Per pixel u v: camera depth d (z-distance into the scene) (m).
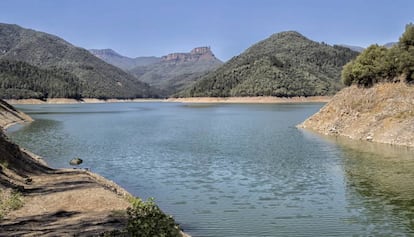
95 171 37.59
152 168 38.69
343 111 65.56
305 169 36.66
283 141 56.50
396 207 24.84
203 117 115.88
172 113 144.00
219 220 23.06
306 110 142.62
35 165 33.81
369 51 67.06
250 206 25.72
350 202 26.11
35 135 68.25
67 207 21.91
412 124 50.12
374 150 45.69
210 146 53.28
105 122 99.75
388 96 58.38
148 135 68.50
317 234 20.69
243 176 34.44
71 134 70.38
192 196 28.33
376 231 20.97
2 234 17.47
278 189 29.86
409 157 40.56
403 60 58.31
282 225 22.09
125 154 47.41
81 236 17.31
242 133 68.81
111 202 22.92
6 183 25.23
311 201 26.58
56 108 193.50
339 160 40.41
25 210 21.27
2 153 30.27
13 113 99.06
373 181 31.42
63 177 30.50
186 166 39.31
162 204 26.39
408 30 63.75
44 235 17.42
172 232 16.23
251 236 20.53
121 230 17.39
